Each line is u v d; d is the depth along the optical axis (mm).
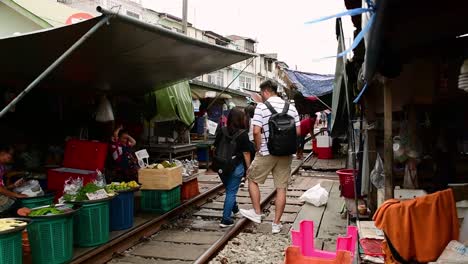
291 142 5980
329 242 5762
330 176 12406
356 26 5023
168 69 7754
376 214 3082
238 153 6484
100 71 7070
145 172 7152
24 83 7145
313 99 16422
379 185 5262
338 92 7438
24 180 6102
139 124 10711
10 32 7324
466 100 5188
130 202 6207
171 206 7348
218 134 6562
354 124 7684
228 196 6590
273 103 6074
